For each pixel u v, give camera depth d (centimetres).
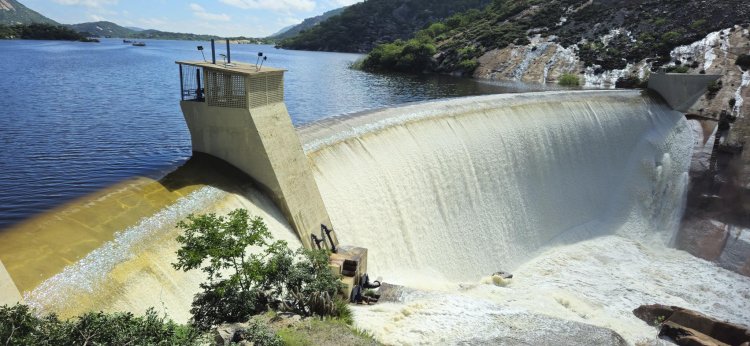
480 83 11806
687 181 6188
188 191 2695
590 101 5888
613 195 5831
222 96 2914
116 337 1477
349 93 9962
